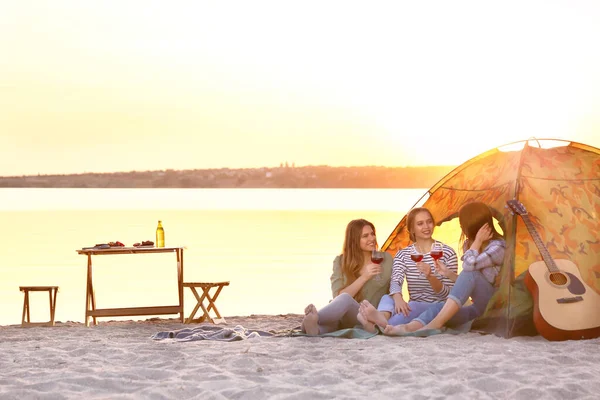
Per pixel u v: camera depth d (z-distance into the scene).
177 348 6.18
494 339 6.46
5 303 12.05
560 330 6.29
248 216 36.44
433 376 5.07
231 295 12.95
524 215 6.93
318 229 27.92
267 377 5.01
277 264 17.48
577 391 4.65
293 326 8.14
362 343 6.32
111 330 7.99
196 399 4.47
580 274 6.77
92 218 33.94
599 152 7.54
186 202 59.03
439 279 7.10
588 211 7.19
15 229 26.86
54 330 8.07
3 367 5.50
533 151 7.52
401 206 50.00
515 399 4.54
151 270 16.41
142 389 4.74
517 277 6.73
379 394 4.60
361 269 7.22
